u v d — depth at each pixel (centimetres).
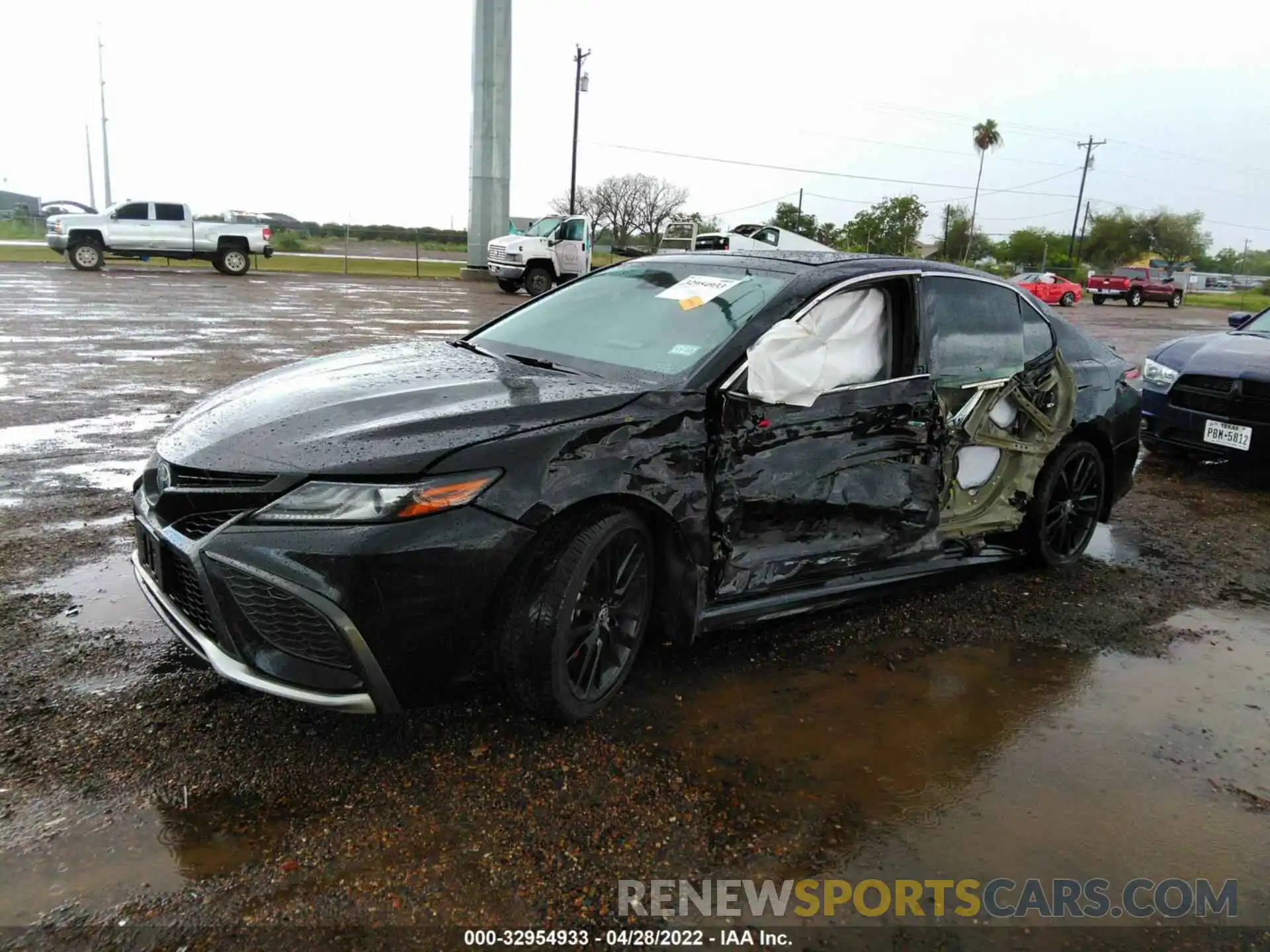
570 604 279
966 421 396
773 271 368
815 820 265
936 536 393
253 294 2019
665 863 243
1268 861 262
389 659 255
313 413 285
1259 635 425
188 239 2538
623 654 310
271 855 234
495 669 281
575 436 280
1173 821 278
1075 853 260
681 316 357
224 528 256
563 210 6228
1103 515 511
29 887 218
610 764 283
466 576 258
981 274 428
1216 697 360
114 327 1272
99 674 315
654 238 5825
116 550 434
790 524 342
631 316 373
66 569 408
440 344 403
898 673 362
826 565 358
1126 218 7669
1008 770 299
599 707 303
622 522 290
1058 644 400
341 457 256
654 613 329
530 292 2570
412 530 251
